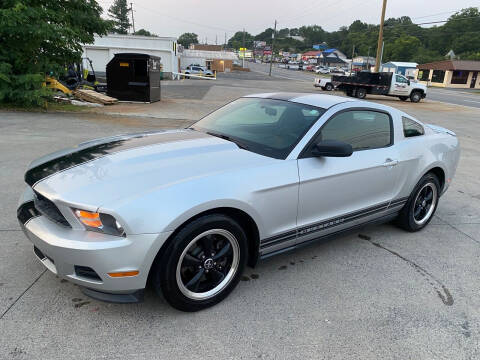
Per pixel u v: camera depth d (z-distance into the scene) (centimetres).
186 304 257
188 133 347
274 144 312
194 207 237
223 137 336
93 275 231
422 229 441
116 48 3938
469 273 345
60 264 232
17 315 250
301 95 381
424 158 403
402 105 2380
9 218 395
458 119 1692
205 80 4272
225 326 253
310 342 243
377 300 294
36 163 301
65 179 253
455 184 628
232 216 271
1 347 222
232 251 275
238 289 298
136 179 246
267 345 238
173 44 4028
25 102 1281
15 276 293
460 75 5734
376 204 368
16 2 1198
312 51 14800
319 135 317
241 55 12125
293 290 300
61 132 906
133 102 1742
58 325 244
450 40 9338
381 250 380
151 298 278
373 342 247
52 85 1535
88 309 261
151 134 348
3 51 1245
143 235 224
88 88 1845
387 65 6656
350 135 342
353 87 2881
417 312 282
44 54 1389
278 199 284
